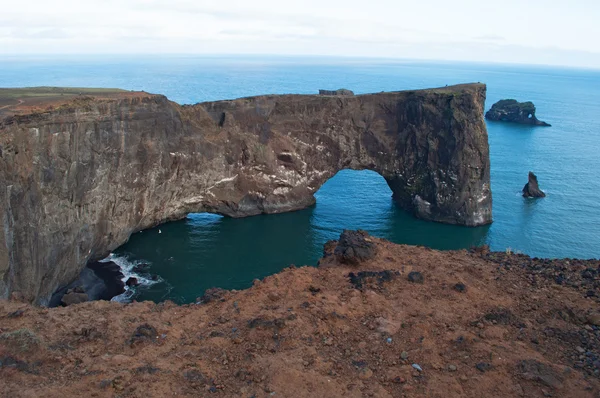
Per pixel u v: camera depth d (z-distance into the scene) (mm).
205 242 53219
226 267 47031
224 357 12359
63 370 11586
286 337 13125
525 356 12438
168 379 11305
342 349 12852
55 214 36125
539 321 14391
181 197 57219
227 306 15453
